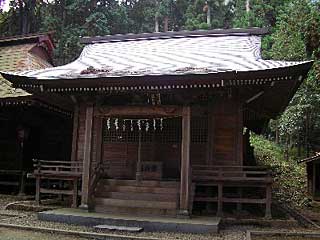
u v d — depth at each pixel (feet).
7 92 56.03
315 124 81.46
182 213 36.58
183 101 38.17
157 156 48.06
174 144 47.78
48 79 39.42
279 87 42.91
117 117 44.83
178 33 63.72
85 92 40.73
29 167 60.08
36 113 59.72
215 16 143.64
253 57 47.85
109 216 36.76
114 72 39.93
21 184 54.54
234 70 35.14
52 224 36.27
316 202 55.16
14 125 59.41
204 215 40.45
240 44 56.24
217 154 44.68
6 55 69.56
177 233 33.45
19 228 34.76
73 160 50.78
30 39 71.36
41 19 108.99
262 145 101.40
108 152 50.01
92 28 105.81
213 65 41.78
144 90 38.42
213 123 45.11
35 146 61.87
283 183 68.74
